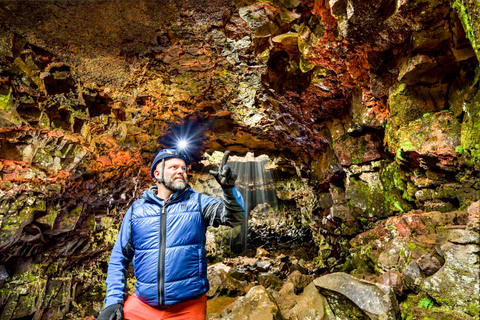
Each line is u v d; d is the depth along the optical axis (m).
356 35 2.47
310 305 2.62
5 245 5.20
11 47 3.42
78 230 7.09
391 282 2.22
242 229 14.81
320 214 7.23
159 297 1.40
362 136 3.93
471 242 1.80
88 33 3.55
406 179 3.06
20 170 4.97
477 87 1.98
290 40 3.66
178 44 3.97
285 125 6.19
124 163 7.27
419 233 2.52
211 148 8.70
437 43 2.11
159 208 1.58
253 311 2.74
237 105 6.07
